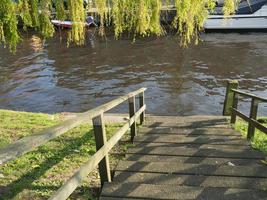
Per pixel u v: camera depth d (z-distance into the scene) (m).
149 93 18.25
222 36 32.53
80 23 7.00
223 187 4.91
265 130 6.46
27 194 4.98
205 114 15.70
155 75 21.39
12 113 10.91
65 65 24.33
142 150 6.70
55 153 6.63
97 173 5.64
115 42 30.56
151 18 7.10
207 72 21.73
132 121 7.20
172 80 20.31
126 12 7.06
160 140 7.57
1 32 6.92
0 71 23.28
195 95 17.83
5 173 5.66
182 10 6.83
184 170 5.46
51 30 7.38
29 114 10.88
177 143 7.40
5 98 18.23
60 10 7.05
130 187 4.86
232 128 9.11
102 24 7.24
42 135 3.02
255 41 30.12
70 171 5.84
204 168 5.50
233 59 24.59
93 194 5.01
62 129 3.44
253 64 23.27
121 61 24.80
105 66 23.70
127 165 5.66
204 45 28.95
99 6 6.95
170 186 4.87
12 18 6.96
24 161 6.16
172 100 17.25
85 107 16.92
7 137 8.12
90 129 8.42
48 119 10.27
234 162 6.07
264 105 15.91
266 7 33.19
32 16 7.23
